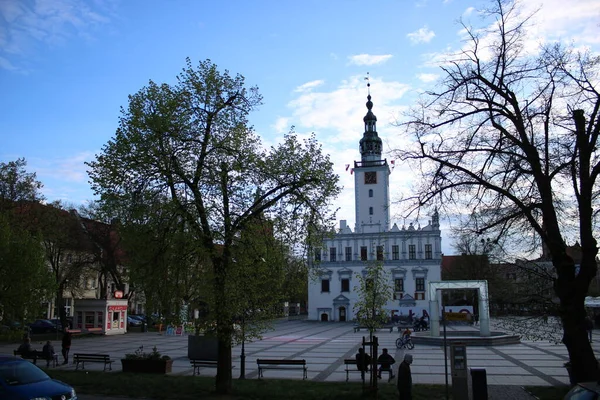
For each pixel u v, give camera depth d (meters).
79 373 22.44
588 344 14.42
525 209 14.65
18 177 46.06
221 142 17.80
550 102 15.11
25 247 27.11
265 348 36.53
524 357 29.39
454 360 15.79
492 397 16.70
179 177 17.44
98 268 59.12
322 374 23.38
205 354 27.25
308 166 18.47
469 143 15.87
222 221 17.09
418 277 82.06
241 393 17.28
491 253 16.19
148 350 34.25
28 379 13.78
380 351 33.62
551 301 15.38
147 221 17.33
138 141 17.11
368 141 92.88
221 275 16.61
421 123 16.33
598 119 14.23
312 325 73.50
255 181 18.28
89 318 50.25
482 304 38.53
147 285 17.91
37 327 51.53
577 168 15.02
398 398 16.45
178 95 17.69
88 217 55.31
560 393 16.94
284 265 18.06
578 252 16.19
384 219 86.50
